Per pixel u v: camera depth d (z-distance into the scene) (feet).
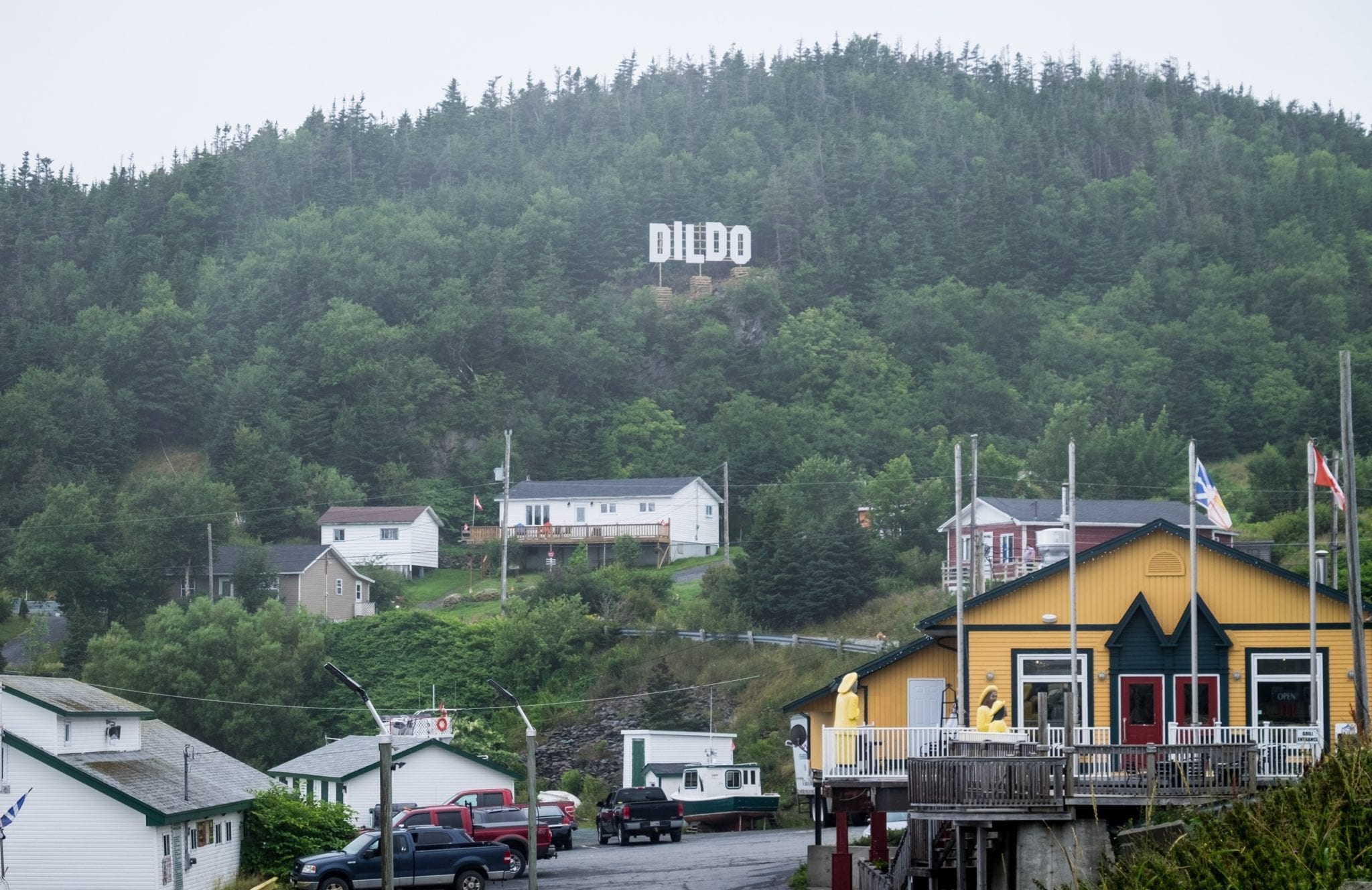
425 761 424.87
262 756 584.40
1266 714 263.90
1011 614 270.05
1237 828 130.52
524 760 549.95
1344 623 263.08
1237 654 265.34
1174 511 615.16
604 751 556.92
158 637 620.08
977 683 269.03
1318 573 298.76
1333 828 123.85
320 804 357.61
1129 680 266.16
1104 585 269.03
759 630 630.33
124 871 294.05
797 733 299.79
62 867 294.87
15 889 293.64
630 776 446.60
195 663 601.62
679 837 390.63
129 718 337.11
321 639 635.25
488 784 432.66
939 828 223.51
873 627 605.73
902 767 242.37
